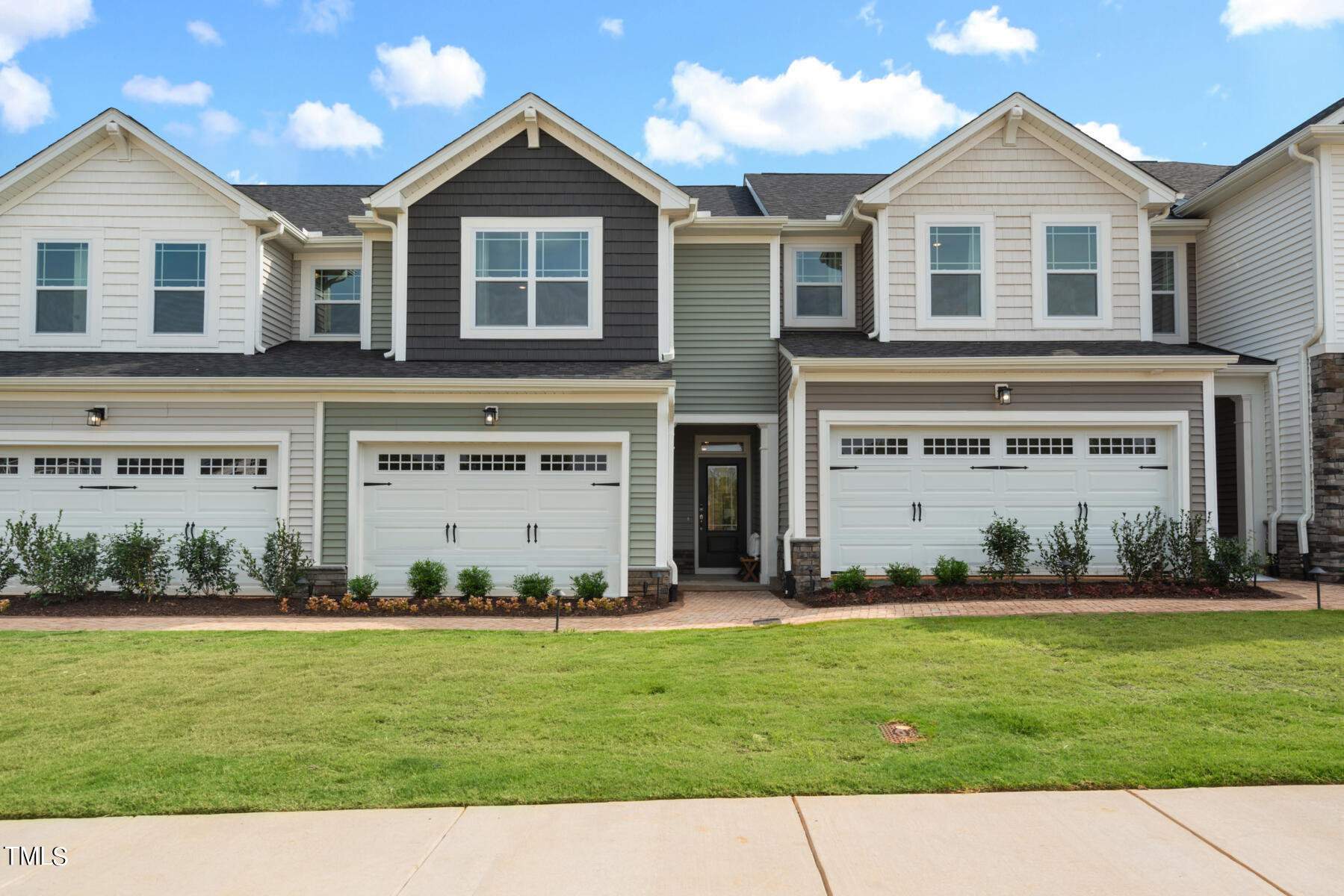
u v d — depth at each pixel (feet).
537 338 41.75
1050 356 38.78
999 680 21.71
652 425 38.52
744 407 46.78
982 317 43.98
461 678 23.03
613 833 13.39
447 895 11.53
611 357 41.75
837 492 39.96
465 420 38.34
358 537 38.09
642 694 21.30
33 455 38.29
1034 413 39.60
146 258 42.96
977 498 39.96
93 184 42.93
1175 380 39.68
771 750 17.03
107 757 17.06
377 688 22.09
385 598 37.81
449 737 18.12
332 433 38.22
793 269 49.32
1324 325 40.22
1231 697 19.75
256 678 23.11
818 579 39.32
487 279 41.93
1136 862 12.21
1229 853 12.42
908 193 44.45
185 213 43.14
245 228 43.32
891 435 40.16
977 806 14.28
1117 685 21.07
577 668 24.08
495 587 38.34
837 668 23.54
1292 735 17.19
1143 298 43.80
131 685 22.45
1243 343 45.80
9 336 42.37
